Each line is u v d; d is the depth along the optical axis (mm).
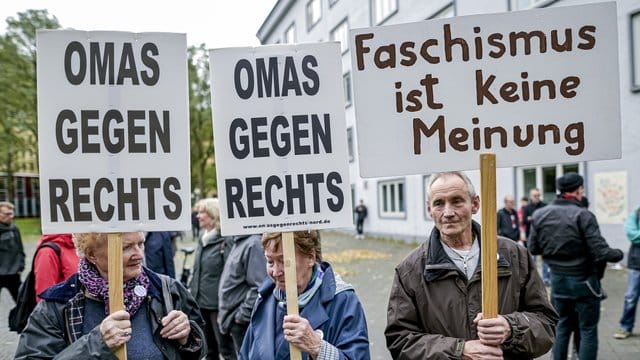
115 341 1810
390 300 2369
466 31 2125
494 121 2127
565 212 4098
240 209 2057
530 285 2268
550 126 2123
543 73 2123
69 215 1947
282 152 2080
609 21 2111
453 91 2133
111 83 1996
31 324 1961
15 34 26000
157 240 4652
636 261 5320
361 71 2143
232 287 3590
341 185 2090
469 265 2264
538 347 2105
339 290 2166
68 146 1958
